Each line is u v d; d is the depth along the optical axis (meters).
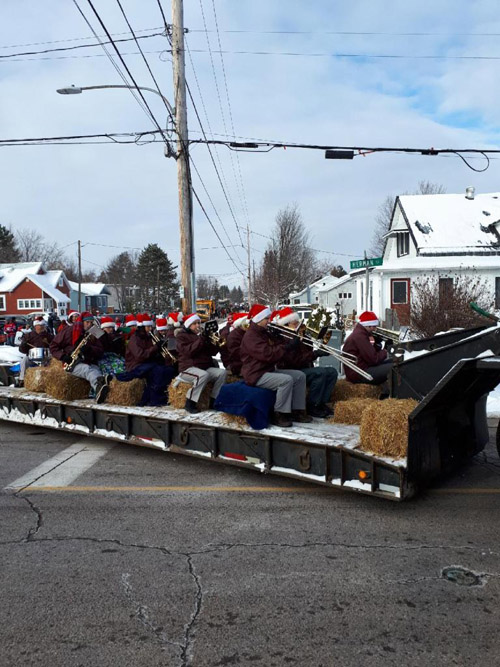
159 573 3.64
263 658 2.77
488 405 9.02
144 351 6.97
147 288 76.69
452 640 2.88
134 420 6.39
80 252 55.00
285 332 6.03
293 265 46.84
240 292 157.88
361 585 3.44
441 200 25.95
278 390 5.38
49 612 3.19
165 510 4.77
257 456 5.27
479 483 5.31
